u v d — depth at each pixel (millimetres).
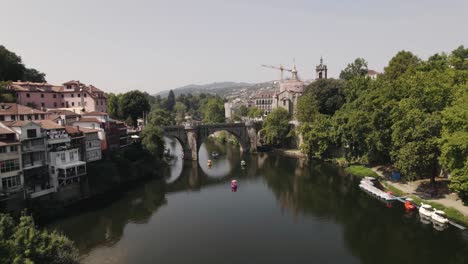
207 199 74438
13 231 37031
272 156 127500
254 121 142250
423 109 67188
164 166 105688
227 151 144875
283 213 64438
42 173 62531
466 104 54938
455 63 89562
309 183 85812
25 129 58875
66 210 64000
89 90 110188
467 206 55781
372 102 85188
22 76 111938
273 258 46406
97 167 75375
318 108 129625
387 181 79875
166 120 163625
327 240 51969
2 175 53719
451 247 47719
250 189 82438
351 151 99312
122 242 51594
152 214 64250
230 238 53219
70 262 39688
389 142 77938
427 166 64125
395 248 48406
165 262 45406
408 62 108375
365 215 61469
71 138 69562
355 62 146375
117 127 92125
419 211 60125
